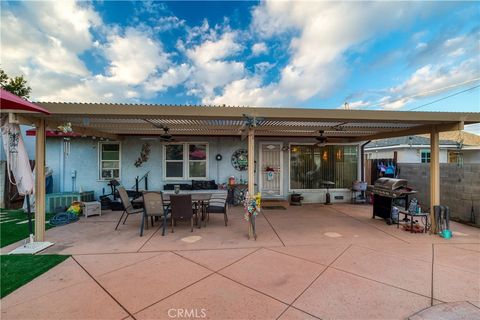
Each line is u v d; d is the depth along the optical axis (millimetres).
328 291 2730
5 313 2316
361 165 9141
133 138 8367
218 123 5457
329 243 4391
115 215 6734
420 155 11844
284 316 2293
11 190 7855
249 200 4715
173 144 8500
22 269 3262
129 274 3139
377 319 2250
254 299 2576
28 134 7562
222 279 3010
